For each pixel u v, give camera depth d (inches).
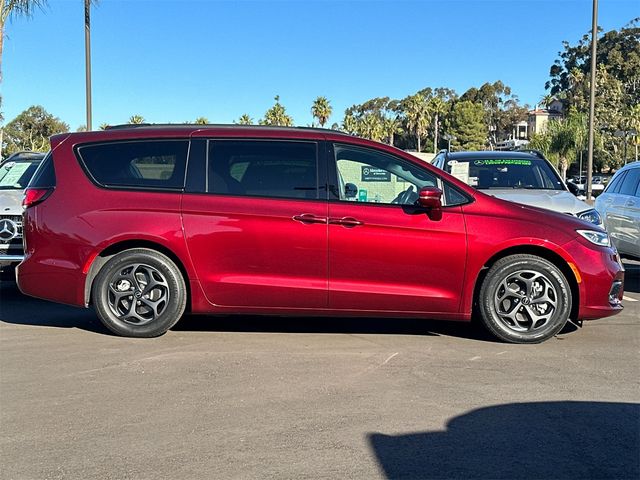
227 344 222.7
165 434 148.5
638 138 2142.0
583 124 1913.1
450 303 219.0
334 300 219.6
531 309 220.8
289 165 223.6
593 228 226.1
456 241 216.2
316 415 159.2
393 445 142.6
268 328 246.7
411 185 223.3
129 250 223.8
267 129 230.1
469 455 138.1
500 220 218.5
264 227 218.1
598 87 2568.9
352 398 170.4
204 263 220.2
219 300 222.2
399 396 171.9
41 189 230.7
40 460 136.0
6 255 290.0
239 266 220.2
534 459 136.6
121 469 132.0
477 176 352.2
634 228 347.6
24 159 369.7
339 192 221.1
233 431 149.9
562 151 1946.4
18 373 191.0
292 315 224.4
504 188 335.6
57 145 232.8
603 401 168.6
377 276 218.2
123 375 189.3
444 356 208.5
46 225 227.0
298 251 217.9
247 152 225.1
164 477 128.6
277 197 220.8
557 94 3102.9
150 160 227.1
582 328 247.3
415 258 216.8
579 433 149.1
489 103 3885.3
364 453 138.8
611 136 2315.5
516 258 218.4
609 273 220.1
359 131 3331.7
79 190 226.5
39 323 253.9
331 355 209.8
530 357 207.3
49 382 183.3
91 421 156.0
